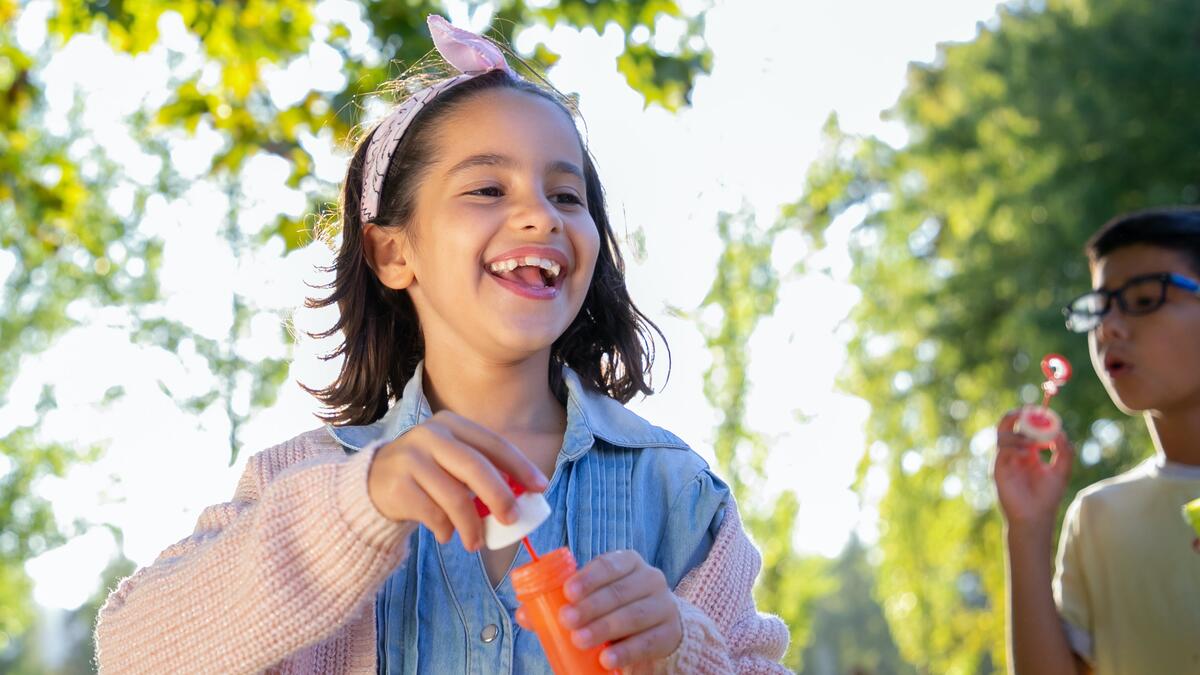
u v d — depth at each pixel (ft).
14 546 37.60
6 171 19.95
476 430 4.35
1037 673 8.49
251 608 4.48
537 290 5.39
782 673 5.34
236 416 25.84
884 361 34.53
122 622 4.86
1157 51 32.86
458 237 5.42
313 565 4.44
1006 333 32.37
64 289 32.53
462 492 4.23
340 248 6.27
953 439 33.40
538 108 5.68
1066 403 31.17
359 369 6.17
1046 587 8.61
